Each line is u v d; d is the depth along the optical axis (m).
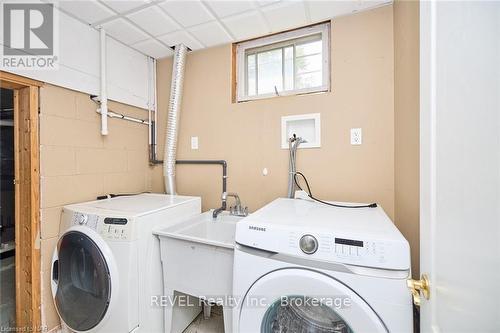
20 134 1.51
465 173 0.44
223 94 1.99
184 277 1.35
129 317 1.25
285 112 1.78
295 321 0.99
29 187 1.48
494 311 0.36
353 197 1.58
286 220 1.04
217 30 1.79
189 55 2.12
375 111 1.53
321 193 1.67
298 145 1.73
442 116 0.54
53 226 1.53
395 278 0.76
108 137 1.90
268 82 1.95
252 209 1.89
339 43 1.62
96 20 1.66
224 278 1.24
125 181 2.04
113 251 1.27
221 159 2.00
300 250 0.88
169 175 2.00
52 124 1.54
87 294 1.34
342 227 0.92
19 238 1.52
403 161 1.26
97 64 1.78
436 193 0.57
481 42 0.39
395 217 1.46
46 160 1.51
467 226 0.43
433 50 0.58
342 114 1.61
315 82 1.78
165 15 1.60
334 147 1.64
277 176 1.81
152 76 2.27
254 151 1.89
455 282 0.47
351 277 0.80
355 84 1.58
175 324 1.50
